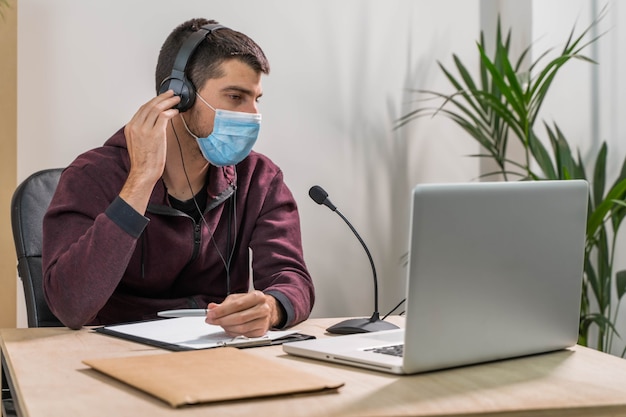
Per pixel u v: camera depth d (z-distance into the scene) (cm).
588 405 107
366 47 320
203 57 186
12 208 203
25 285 195
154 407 101
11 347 142
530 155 333
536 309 135
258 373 115
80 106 280
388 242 327
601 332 293
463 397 109
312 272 315
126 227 164
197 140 189
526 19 331
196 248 196
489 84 335
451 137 337
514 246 128
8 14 266
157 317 193
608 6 307
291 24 308
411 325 117
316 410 101
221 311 148
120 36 284
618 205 291
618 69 304
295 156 311
